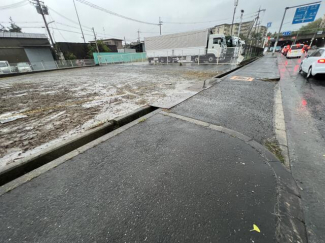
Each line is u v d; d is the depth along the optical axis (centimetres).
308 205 138
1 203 146
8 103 510
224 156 201
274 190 150
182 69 1300
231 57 1524
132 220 126
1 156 228
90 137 281
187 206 136
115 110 402
